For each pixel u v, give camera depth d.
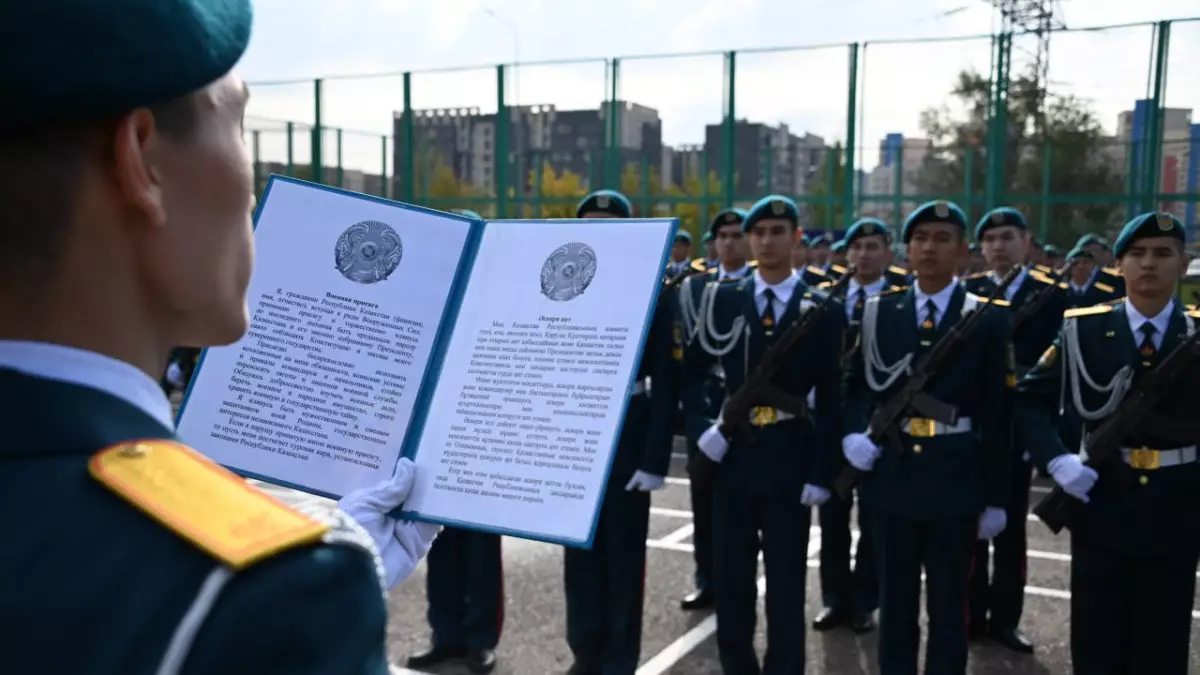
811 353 3.78
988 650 4.25
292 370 1.39
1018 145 17.12
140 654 0.49
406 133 16.62
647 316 1.38
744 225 3.99
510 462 1.33
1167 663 3.16
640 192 15.76
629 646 3.82
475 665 3.95
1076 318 3.45
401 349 1.42
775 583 3.76
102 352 0.62
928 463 3.60
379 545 1.27
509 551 5.48
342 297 1.43
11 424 0.56
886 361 3.82
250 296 1.42
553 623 4.46
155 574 0.52
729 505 3.80
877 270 6.50
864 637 4.44
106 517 0.54
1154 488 3.13
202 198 0.64
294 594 0.53
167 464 0.59
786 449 3.76
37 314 0.59
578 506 1.28
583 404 1.35
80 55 0.53
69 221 0.58
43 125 0.56
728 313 3.95
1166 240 3.21
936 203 3.80
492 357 1.41
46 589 0.51
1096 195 13.83
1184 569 3.15
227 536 0.54
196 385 1.38
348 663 0.54
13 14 0.52
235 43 0.62
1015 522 4.24
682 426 4.56
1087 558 3.25
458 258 1.48
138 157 0.60
